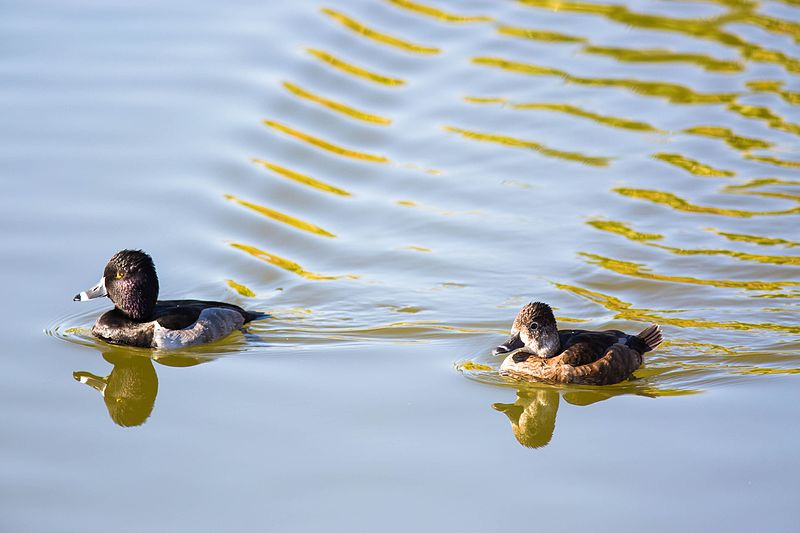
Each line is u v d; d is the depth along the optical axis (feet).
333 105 68.90
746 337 48.16
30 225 55.67
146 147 62.75
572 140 66.80
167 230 56.29
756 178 62.34
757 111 69.72
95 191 58.75
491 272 54.08
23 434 41.52
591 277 53.36
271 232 57.06
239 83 69.82
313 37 76.74
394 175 62.85
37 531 35.65
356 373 46.32
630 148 65.82
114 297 49.19
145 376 46.32
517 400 44.39
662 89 72.79
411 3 84.43
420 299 51.98
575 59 76.79
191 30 76.07
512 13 84.07
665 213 59.00
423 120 68.44
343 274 53.98
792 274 52.95
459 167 63.93
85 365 47.16
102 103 66.59
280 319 50.52
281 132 65.51
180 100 67.46
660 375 45.96
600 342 45.96
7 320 49.62
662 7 85.30
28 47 72.08
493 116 69.36
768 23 82.38
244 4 80.94
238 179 60.75
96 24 76.07
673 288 52.19
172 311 49.26
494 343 48.65
